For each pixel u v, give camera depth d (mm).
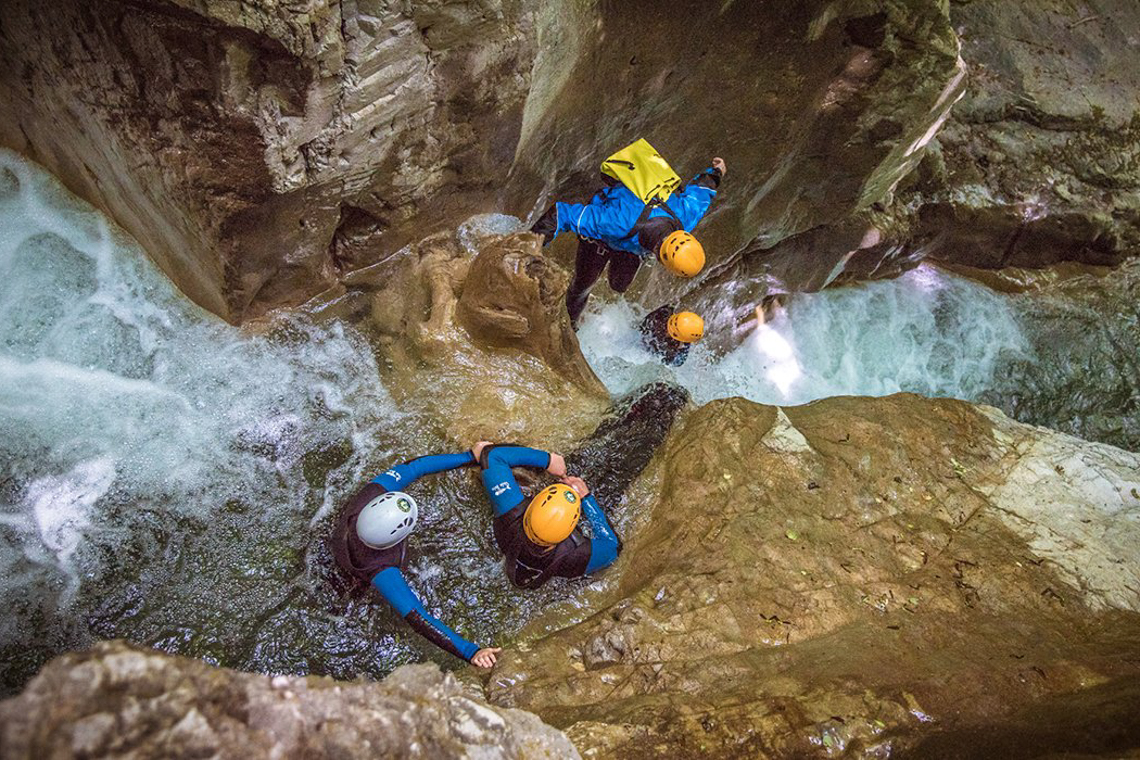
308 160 4230
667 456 5129
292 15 3510
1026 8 8602
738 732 3418
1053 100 8336
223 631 4230
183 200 4176
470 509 4797
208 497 4547
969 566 4520
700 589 4266
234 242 4387
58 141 4582
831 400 5621
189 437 4652
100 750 1938
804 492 4836
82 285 4770
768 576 4352
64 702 1966
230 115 3783
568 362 5375
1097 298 8789
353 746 2299
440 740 2582
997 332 8641
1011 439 5430
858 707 3568
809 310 8312
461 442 5012
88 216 4938
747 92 5844
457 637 4156
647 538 4781
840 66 5770
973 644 4062
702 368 7469
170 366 4789
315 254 4867
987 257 8617
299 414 4891
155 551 4359
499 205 5738
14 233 4727
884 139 6348
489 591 4562
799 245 7648
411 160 4785
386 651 4316
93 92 3926
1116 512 4949
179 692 2105
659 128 5996
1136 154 8508
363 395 5043
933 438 5309
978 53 8383
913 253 8430
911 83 5980
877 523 4750
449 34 4215
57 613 4113
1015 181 8258
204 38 3471
